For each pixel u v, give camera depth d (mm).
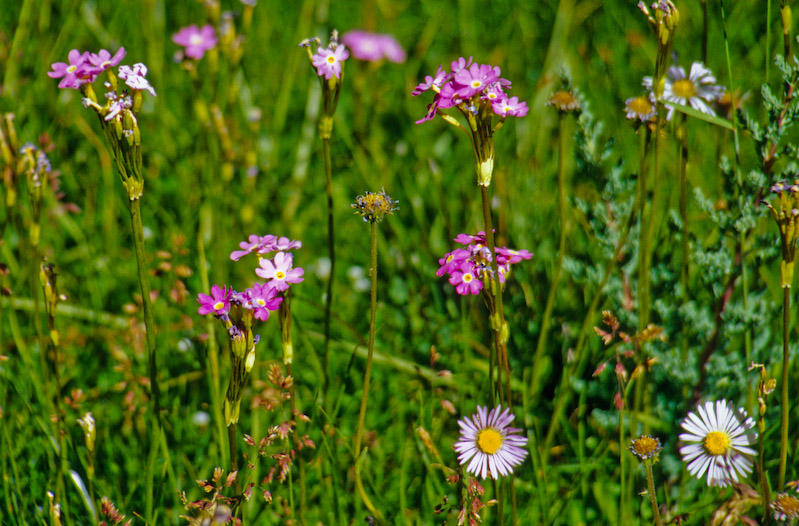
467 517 1076
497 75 1032
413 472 1136
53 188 1213
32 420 1129
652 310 1144
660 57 1070
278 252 1063
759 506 1094
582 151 1132
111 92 1029
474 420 1065
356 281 1229
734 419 1068
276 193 1264
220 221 1196
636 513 1116
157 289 1222
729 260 1121
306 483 1123
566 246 1190
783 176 1100
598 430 1144
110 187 1248
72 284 1218
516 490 1121
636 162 1235
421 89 1041
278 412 1147
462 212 1248
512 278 1196
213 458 1128
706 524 1099
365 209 1047
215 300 1037
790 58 1083
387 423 1158
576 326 1174
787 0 1075
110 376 1178
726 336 1115
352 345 1184
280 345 1186
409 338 1200
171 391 1163
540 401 1162
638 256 1132
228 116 1260
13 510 1102
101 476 1130
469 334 1188
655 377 1139
